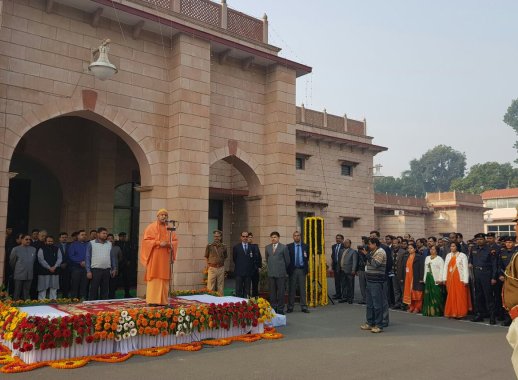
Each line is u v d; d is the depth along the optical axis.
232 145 14.59
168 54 13.23
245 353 7.44
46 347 6.59
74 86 11.41
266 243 14.97
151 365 6.66
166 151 12.98
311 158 23.47
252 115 15.24
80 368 6.46
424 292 11.97
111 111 12.00
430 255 12.09
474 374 6.38
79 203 16.38
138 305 8.83
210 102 14.21
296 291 13.83
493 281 10.35
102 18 12.03
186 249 12.40
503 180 66.12
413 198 32.22
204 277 12.64
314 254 13.56
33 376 6.06
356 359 7.12
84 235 11.51
